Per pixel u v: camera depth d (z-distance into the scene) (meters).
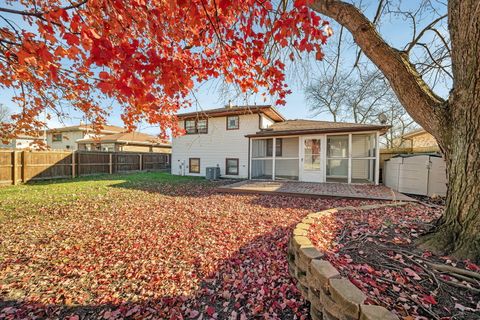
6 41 2.29
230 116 13.11
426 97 2.46
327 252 2.12
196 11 2.09
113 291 2.44
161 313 2.11
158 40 2.21
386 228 2.81
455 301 1.48
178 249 3.38
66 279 2.65
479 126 1.93
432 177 6.52
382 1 3.99
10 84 3.41
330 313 1.51
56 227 4.34
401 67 2.57
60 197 7.00
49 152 11.48
